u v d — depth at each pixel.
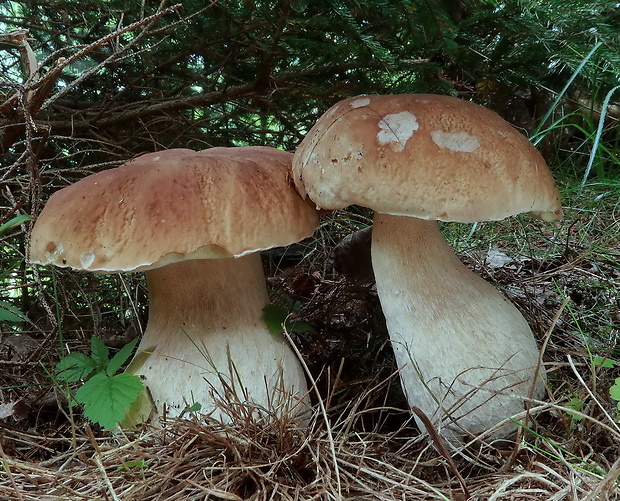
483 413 0.22
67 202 0.22
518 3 0.29
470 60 0.34
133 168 0.22
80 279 0.37
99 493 0.20
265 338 0.26
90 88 0.43
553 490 0.19
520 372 0.23
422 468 0.22
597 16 0.29
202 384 0.24
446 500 0.18
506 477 0.20
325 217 0.44
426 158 0.20
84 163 0.42
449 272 0.24
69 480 0.21
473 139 0.21
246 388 0.24
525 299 0.33
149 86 0.43
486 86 0.36
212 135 0.46
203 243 0.21
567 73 0.38
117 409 0.21
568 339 0.30
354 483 0.21
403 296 0.24
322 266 0.43
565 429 0.22
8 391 0.29
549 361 0.27
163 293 0.26
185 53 0.39
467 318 0.23
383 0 0.30
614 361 0.24
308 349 0.33
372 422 0.27
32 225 0.26
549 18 0.29
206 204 0.21
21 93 0.25
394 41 0.34
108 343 0.35
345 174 0.21
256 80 0.38
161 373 0.24
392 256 0.24
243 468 0.20
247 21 0.35
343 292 0.35
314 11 0.33
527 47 0.33
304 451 0.22
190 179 0.22
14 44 0.30
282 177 0.24
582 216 0.47
